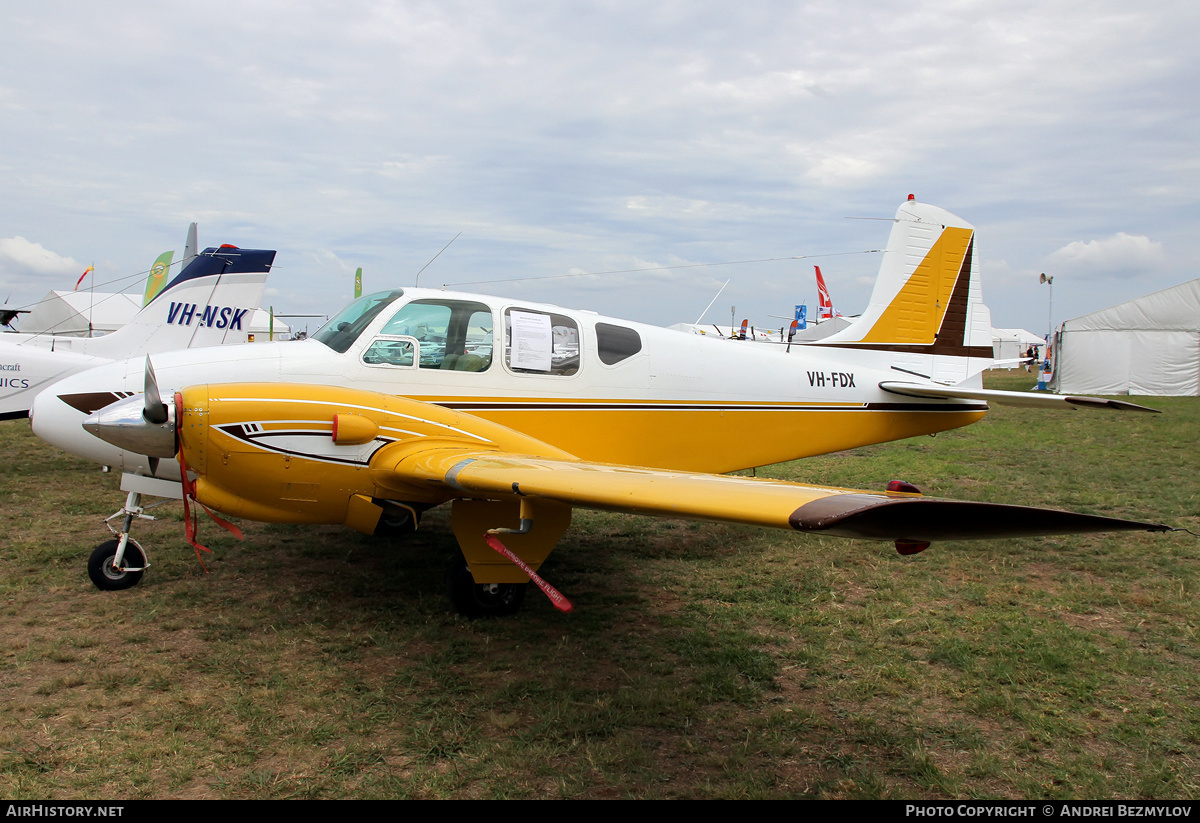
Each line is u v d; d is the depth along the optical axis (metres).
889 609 4.67
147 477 4.89
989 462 10.23
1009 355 49.78
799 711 3.40
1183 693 3.57
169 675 3.64
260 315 33.38
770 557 5.83
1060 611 4.65
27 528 6.21
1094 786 2.83
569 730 3.19
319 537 6.20
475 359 5.40
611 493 3.17
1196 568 5.47
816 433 6.70
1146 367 24.31
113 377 5.33
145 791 2.71
